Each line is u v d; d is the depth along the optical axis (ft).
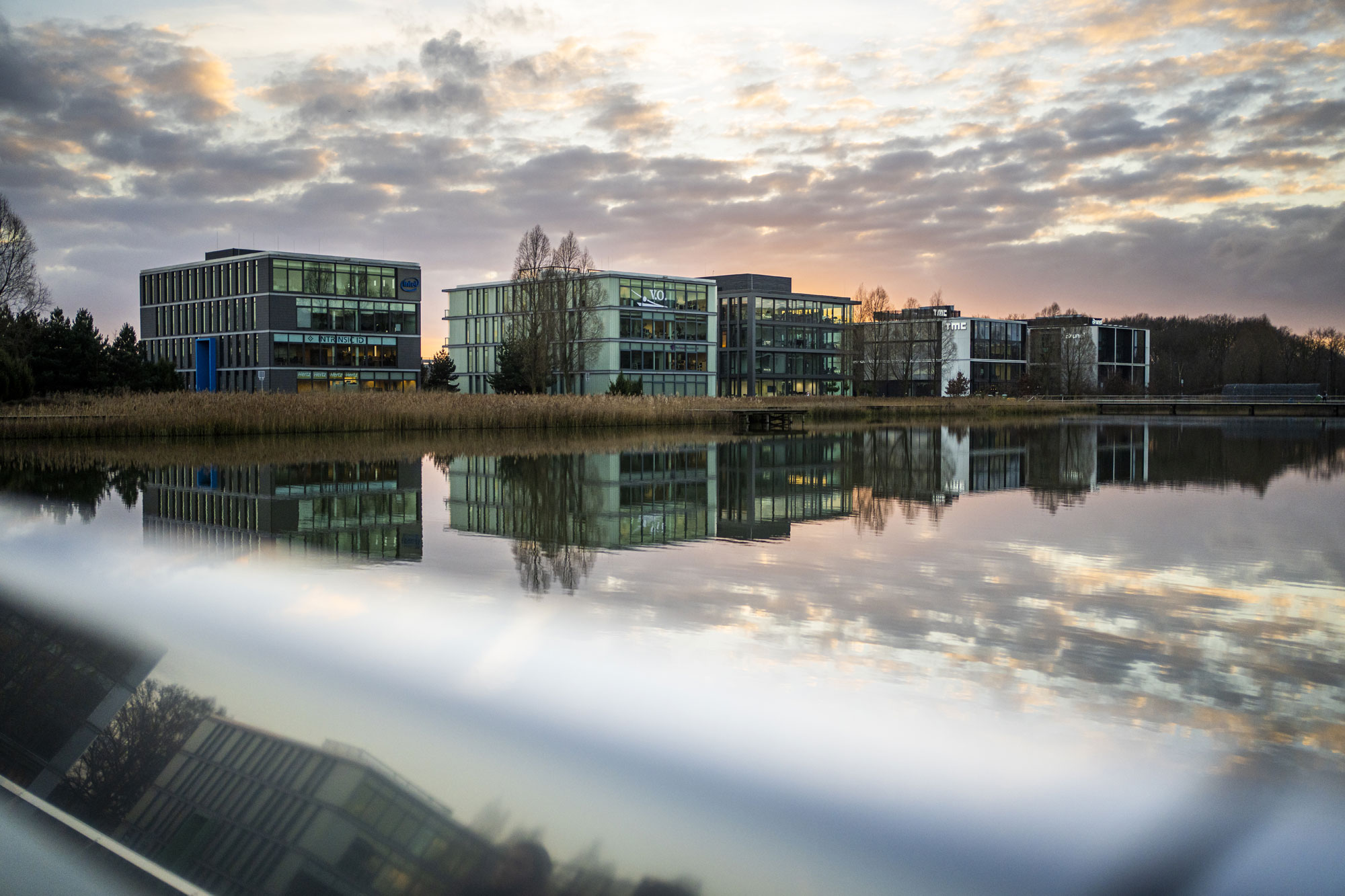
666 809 12.12
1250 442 108.68
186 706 16.07
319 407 115.34
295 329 231.30
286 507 49.24
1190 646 21.99
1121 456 87.81
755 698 17.31
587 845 11.50
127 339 182.91
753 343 271.69
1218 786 13.70
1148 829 12.19
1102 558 34.37
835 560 33.99
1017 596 27.55
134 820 13.47
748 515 46.93
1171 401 234.99
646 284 247.29
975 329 322.55
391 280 247.50
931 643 22.04
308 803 12.70
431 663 18.95
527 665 19.06
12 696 17.29
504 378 215.51
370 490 57.72
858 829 11.80
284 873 11.71
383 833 11.94
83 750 15.37
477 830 11.69
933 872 11.06
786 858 10.80
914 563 33.47
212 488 57.98
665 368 251.80
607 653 20.44
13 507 47.44
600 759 13.73
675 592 27.96
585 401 140.26
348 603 25.55
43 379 160.66
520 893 10.63
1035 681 19.01
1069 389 326.24
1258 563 33.37
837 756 14.33
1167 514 47.26
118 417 102.22
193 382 251.39
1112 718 16.79
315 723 15.14
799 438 117.70
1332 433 131.85
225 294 240.53
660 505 50.72
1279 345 421.59
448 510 48.80
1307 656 21.21
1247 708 17.49
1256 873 11.32
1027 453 91.45
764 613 25.05
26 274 174.91
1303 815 12.66
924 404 204.95
